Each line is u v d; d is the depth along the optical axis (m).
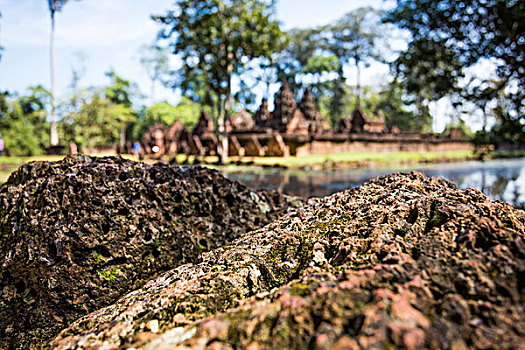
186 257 4.18
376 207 3.17
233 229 5.00
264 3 28.78
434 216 2.70
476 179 17.77
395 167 28.27
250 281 2.70
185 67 31.38
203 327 1.90
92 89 50.34
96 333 2.30
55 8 37.28
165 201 4.28
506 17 7.63
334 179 19.34
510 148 44.44
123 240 3.71
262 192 6.41
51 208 3.54
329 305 1.76
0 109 39.22
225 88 31.31
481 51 8.46
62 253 3.37
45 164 3.92
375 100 69.88
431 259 2.14
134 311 2.51
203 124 39.47
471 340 1.60
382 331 1.55
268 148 32.56
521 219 2.84
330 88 60.38
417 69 9.70
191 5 28.06
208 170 5.46
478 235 2.29
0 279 3.44
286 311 1.82
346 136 38.03
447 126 55.94
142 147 44.88
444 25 8.59
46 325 3.24
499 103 9.17
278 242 3.14
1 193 3.93
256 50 29.83
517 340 1.54
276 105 38.62
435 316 1.68
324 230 3.12
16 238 3.52
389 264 2.10
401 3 9.30
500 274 1.92
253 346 1.71
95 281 3.45
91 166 3.84
